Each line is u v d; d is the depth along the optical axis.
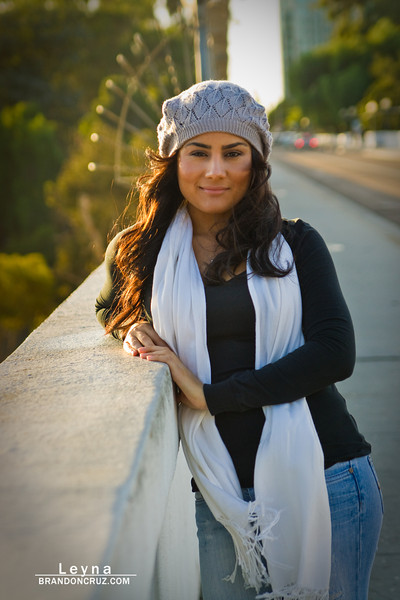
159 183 1.98
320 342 1.75
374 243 9.53
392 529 3.02
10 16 43.12
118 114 14.50
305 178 21.84
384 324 5.82
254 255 1.80
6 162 36.84
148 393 1.53
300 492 1.73
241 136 1.83
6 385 1.66
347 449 1.82
